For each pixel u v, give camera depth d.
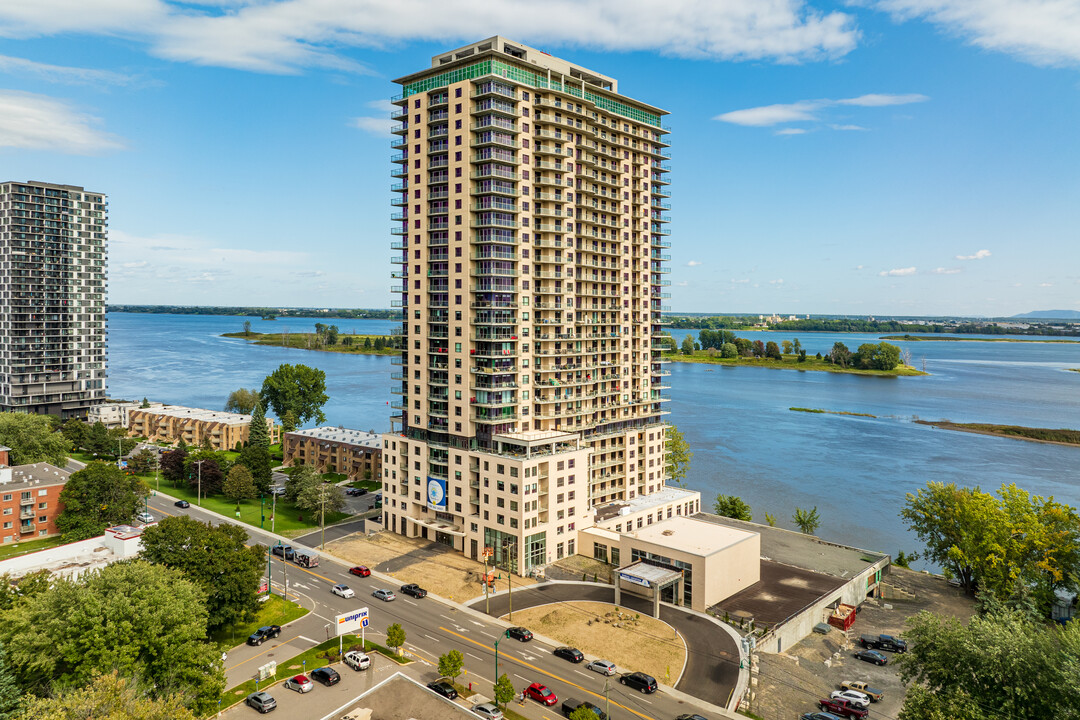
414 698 59.53
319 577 120.38
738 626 100.19
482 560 129.00
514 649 94.19
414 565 126.56
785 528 162.25
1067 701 58.22
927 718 63.78
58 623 70.19
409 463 143.25
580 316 151.12
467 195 132.50
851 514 171.50
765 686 85.44
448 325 136.88
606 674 86.88
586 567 125.88
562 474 129.38
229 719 75.50
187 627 74.25
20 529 139.50
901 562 137.25
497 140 133.00
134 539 111.88
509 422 133.50
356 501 171.38
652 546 114.06
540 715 77.62
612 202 158.38
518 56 140.12
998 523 112.81
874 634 104.56
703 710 79.62
